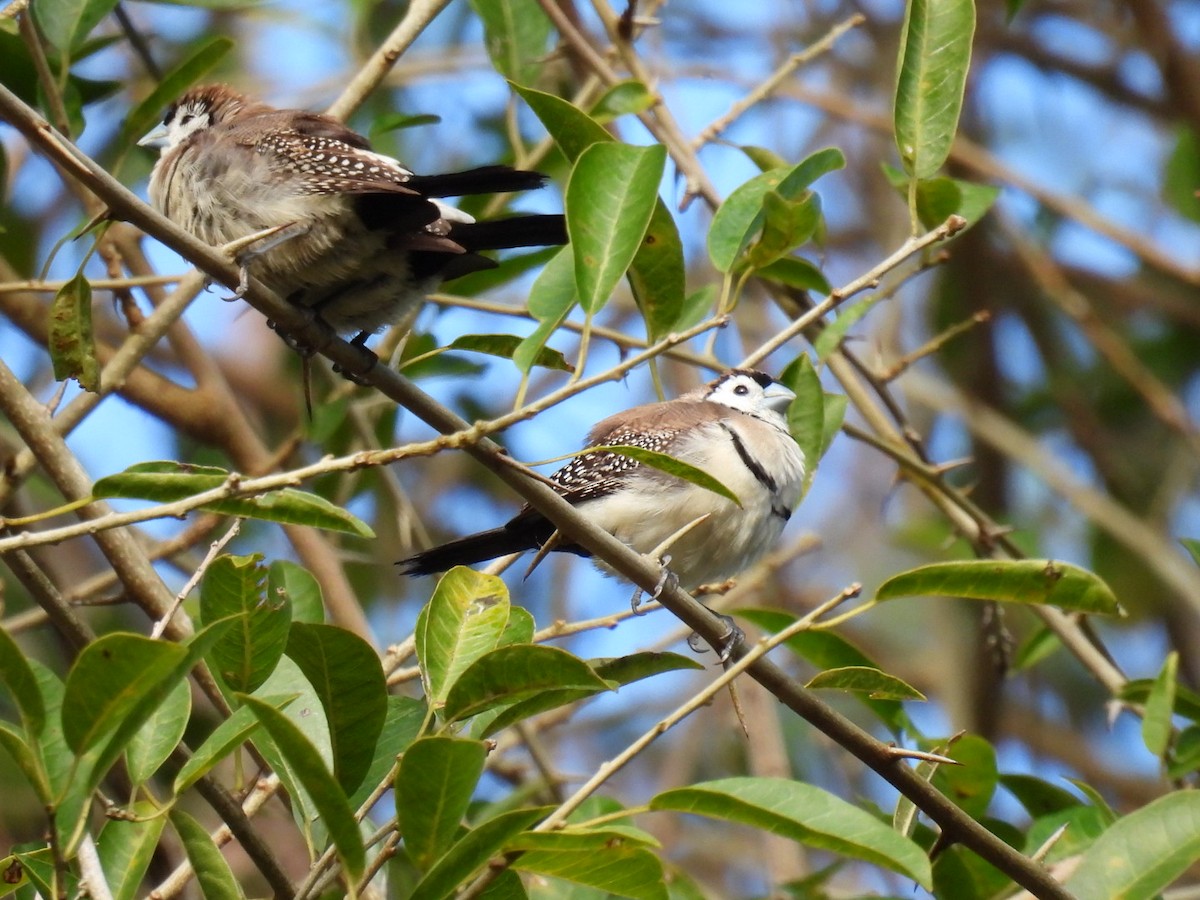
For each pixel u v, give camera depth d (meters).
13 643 5.12
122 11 11.12
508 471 6.86
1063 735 16.41
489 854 5.41
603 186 7.17
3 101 6.36
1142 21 15.24
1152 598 15.80
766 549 10.73
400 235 8.68
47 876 6.49
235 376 16.36
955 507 11.45
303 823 6.44
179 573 12.80
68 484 8.47
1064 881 8.01
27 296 11.95
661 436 10.41
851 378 12.05
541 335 7.04
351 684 5.99
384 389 7.26
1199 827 6.89
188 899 9.37
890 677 6.82
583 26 12.83
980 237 15.56
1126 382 16.61
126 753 6.40
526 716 6.29
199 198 8.98
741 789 5.61
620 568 7.32
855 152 17.03
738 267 9.15
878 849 5.41
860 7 16.83
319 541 11.45
